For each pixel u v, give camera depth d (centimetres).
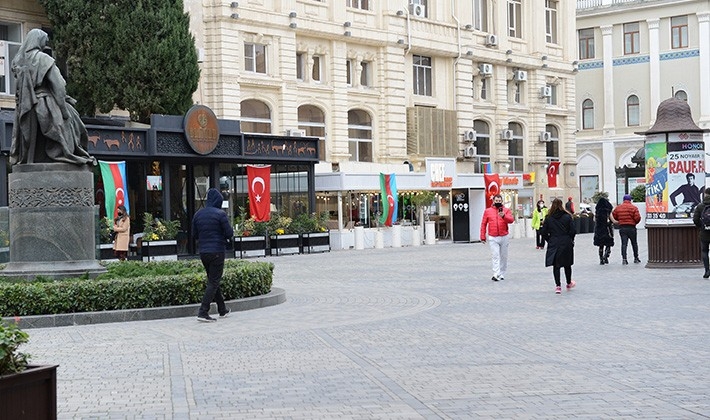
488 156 5403
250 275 1725
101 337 1345
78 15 3281
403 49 4756
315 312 1628
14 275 1605
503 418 815
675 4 6756
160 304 1579
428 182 4416
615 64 7056
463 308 1659
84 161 1662
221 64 3897
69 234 1634
